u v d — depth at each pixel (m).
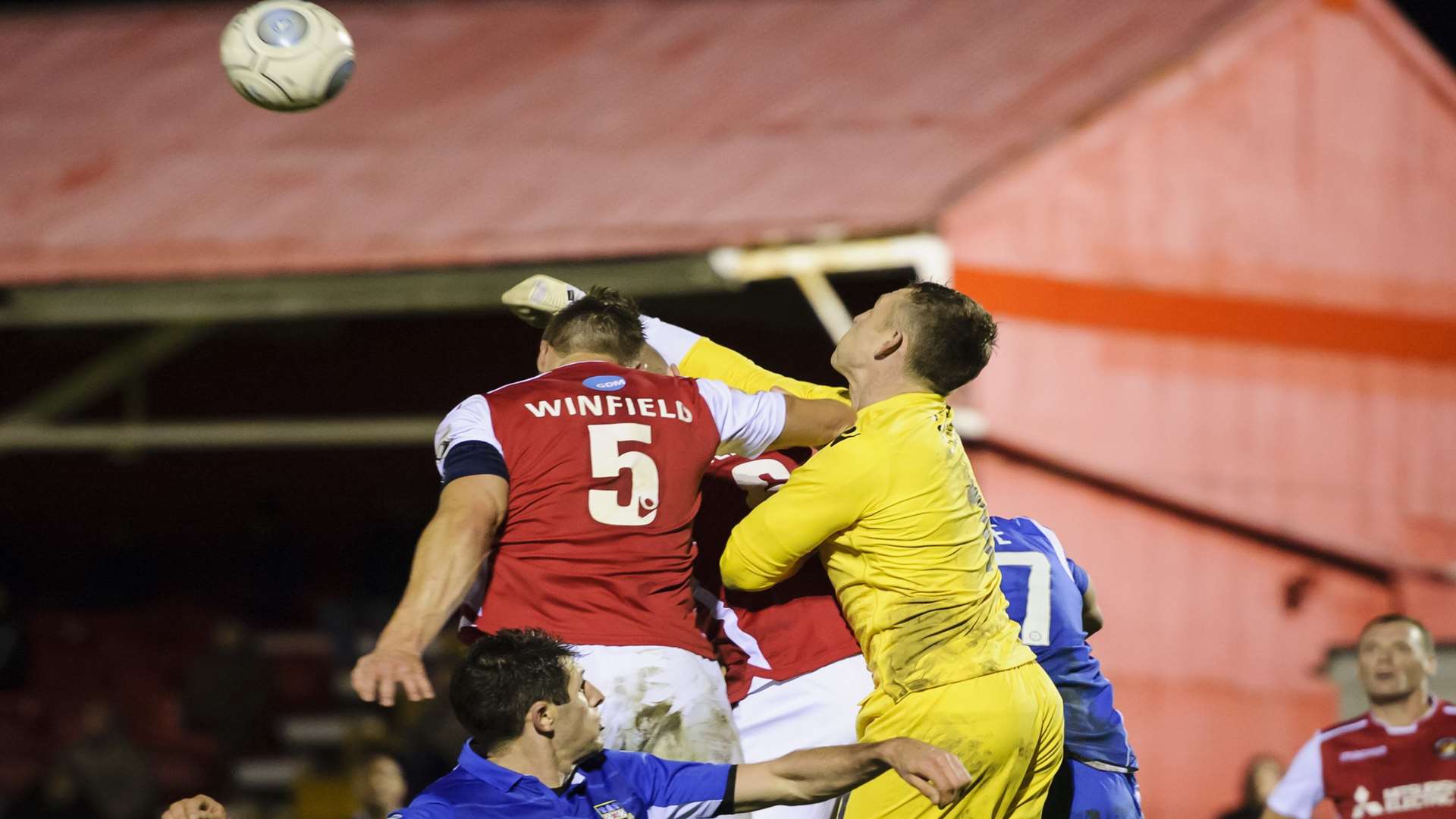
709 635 17.70
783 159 41.31
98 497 68.88
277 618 61.62
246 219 42.59
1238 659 41.03
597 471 15.38
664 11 53.12
